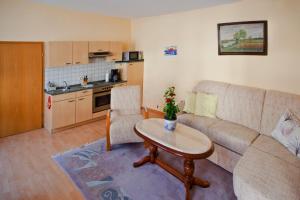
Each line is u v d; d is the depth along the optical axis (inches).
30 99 158.2
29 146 136.3
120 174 108.6
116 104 146.9
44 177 104.3
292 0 115.5
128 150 133.9
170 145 93.8
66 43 160.2
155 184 101.4
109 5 152.7
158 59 200.2
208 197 93.7
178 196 94.0
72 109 165.0
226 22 144.8
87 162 118.9
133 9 165.3
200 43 163.3
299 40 116.0
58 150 132.0
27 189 95.3
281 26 121.3
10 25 140.8
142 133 106.8
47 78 165.0
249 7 132.3
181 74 181.9
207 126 124.3
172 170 106.3
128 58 206.5
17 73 148.8
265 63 131.0
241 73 142.8
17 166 113.0
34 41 153.2
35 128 164.7
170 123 108.7
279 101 116.6
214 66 157.1
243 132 116.2
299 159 90.7
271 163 87.0
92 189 96.7
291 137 97.5
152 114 207.3
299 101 110.3
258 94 126.0
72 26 173.5
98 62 197.6
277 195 70.2
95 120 185.5
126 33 218.7
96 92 180.1
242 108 129.6
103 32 197.3
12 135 152.8
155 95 209.9
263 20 127.3
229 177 108.8
